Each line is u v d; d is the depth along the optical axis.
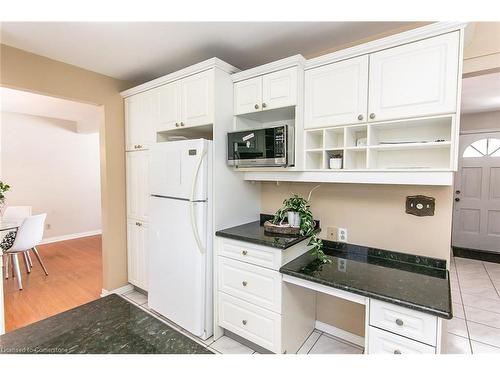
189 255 2.13
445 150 1.68
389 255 1.92
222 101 2.16
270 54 2.31
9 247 3.07
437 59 1.45
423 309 1.24
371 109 1.66
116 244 2.95
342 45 2.15
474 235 4.42
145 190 2.77
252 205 2.52
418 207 1.82
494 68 1.68
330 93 1.82
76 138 5.53
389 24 1.82
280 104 1.98
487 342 2.18
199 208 2.06
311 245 2.04
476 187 4.37
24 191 4.90
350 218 2.10
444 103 1.44
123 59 2.41
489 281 3.34
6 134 4.68
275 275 1.81
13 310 2.67
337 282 1.53
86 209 5.71
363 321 2.09
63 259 4.22
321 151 1.95
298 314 2.02
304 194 2.33
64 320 1.04
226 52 2.28
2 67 2.11
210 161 2.12
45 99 3.82
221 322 2.14
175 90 2.38
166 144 2.27
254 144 2.02
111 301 1.20
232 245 2.04
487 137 4.25
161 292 2.38
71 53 2.28
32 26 1.84
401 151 1.83
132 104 2.85
